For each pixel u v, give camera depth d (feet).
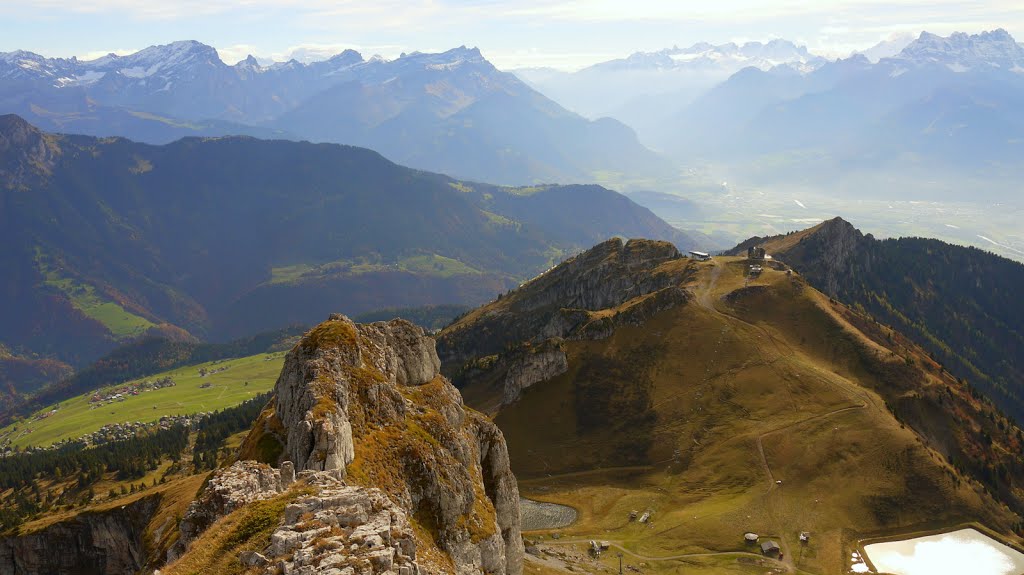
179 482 597.93
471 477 418.10
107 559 579.89
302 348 393.29
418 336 510.17
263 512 211.82
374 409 382.63
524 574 595.88
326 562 167.02
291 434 337.52
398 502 331.16
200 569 191.42
